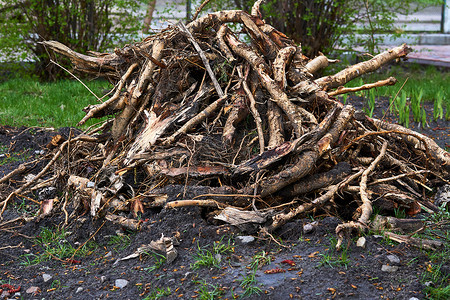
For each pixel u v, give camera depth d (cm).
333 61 580
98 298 304
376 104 838
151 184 406
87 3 1076
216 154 412
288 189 385
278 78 430
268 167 388
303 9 1020
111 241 371
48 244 374
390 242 342
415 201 398
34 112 786
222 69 448
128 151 426
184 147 405
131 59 472
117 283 314
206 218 377
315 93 441
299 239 348
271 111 427
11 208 443
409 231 362
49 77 1102
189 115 426
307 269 311
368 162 436
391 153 471
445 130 698
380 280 302
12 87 995
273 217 357
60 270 341
